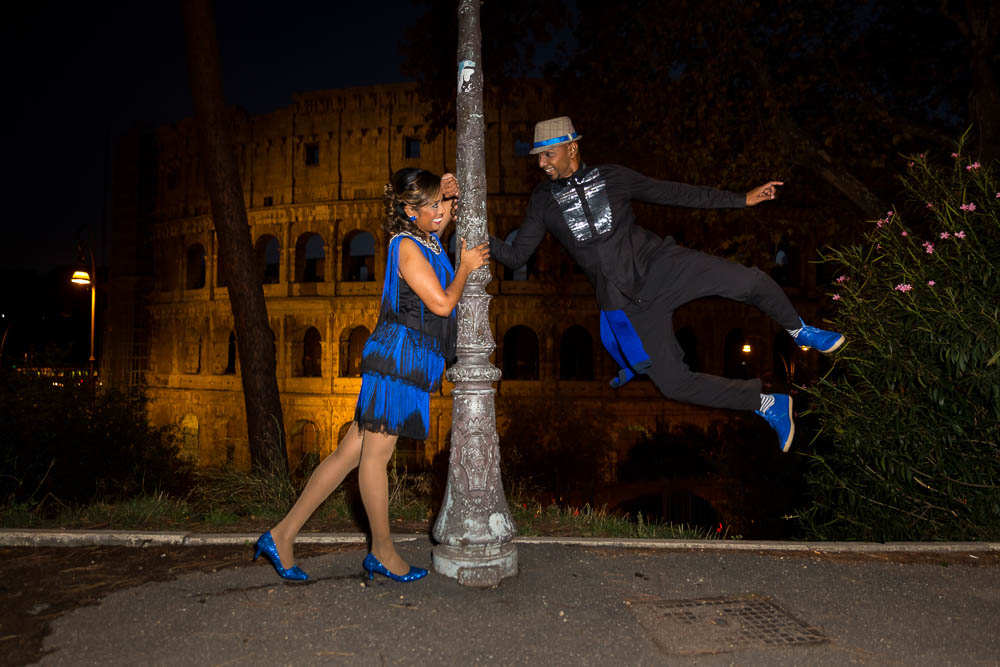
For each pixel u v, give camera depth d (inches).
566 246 138.3
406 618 104.8
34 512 201.6
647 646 96.3
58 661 89.7
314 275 1633.9
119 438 358.0
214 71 379.9
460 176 129.6
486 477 124.7
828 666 91.0
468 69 130.9
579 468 996.6
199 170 1565.0
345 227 1368.1
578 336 1433.3
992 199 173.0
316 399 1336.1
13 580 122.6
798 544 151.8
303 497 121.0
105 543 147.0
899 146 430.6
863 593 119.6
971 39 344.2
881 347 175.6
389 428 112.7
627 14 422.6
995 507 163.5
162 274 1640.0
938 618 108.4
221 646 94.4
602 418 1095.0
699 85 385.7
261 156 1446.9
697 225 450.0
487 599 113.7
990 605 114.6
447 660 90.9
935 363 171.9
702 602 114.1
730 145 410.0
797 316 131.3
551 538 157.1
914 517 179.3
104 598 113.0
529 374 1427.2
